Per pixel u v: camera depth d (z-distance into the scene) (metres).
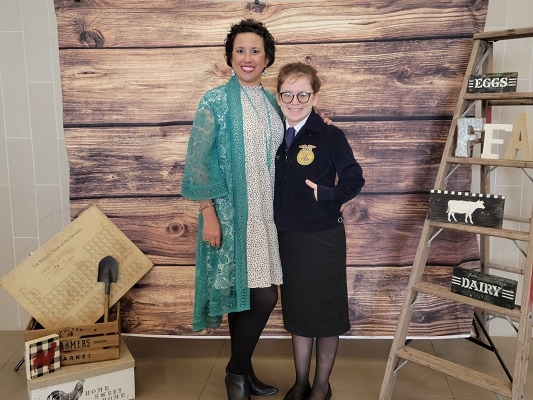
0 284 2.04
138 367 2.30
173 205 2.29
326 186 1.77
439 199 1.91
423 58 2.20
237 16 2.19
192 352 2.47
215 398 2.04
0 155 2.54
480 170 2.33
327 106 2.24
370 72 2.22
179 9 2.19
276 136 1.83
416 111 2.23
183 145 2.26
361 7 2.18
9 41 2.45
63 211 2.59
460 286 1.85
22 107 2.50
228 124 1.77
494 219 1.80
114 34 2.20
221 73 2.22
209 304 1.88
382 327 2.35
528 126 1.84
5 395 2.05
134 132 2.26
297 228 1.80
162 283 2.33
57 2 2.18
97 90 2.23
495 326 2.62
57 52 2.46
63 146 2.54
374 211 2.29
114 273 2.14
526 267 1.68
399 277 2.32
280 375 2.23
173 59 2.22
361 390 2.11
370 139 2.26
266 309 1.86
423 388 2.12
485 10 2.17
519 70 2.45
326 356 1.92
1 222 2.59
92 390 1.96
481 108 2.21
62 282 2.11
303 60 2.22
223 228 1.80
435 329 2.34
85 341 1.98
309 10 2.19
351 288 2.34
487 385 1.74
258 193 1.79
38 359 1.87
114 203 2.29
